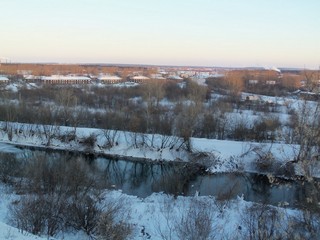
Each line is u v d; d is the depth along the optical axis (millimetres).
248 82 96188
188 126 36562
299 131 29062
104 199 17984
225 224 16562
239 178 29422
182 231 14953
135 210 17938
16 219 14359
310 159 22391
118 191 21828
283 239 13891
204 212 17031
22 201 16188
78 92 64062
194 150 33531
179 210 18016
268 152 31000
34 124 39156
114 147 35625
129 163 33438
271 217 15492
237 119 43500
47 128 37938
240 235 15328
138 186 26188
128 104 53594
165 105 51406
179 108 44469
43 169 18781
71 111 42406
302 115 29062
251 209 17156
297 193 25016
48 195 16000
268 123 39781
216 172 30875
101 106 54531
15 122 40281
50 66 179375
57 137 37219
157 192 23281
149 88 54531
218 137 40156
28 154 31000
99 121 42156
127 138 36344
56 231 14562
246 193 25391
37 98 55875
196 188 26078
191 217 16016
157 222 16641
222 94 73375
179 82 95812
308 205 15516
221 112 43500
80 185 17984
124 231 14586
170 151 34531
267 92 83188
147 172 30719
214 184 27312
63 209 15352
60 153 34344
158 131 36625
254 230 14391
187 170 31250
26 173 20719
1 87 66812
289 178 28422
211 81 101062
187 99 55000
